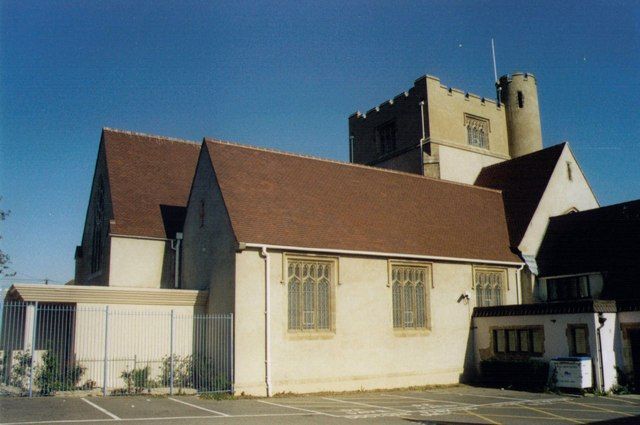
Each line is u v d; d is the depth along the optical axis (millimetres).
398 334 23859
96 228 29531
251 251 20781
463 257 26453
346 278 22844
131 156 29328
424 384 24234
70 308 19875
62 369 20109
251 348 20125
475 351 26312
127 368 20953
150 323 21562
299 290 21656
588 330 22188
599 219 28750
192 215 25016
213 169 23031
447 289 25953
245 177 23438
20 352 20250
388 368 23297
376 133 39469
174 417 14625
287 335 20938
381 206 26594
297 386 20844
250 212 21859
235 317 20031
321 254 22297
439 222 27906
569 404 18953
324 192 25328
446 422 15039
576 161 33125
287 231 21969
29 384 19234
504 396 21156
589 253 27484
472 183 36281
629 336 22500
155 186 28578
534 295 28703
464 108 37094
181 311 22078
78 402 16922
